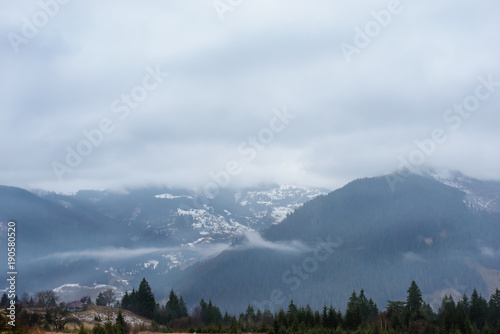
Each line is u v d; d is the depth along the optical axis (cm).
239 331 14012
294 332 13588
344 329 14388
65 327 14400
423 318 14600
